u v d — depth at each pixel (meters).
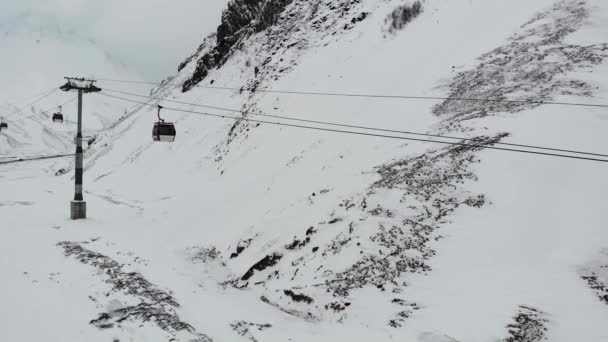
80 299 14.66
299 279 17.03
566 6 34.00
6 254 19.38
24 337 11.72
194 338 12.55
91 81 33.00
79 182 32.56
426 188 19.30
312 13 64.81
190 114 67.94
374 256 16.33
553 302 12.18
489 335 11.30
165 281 17.83
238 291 18.30
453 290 13.66
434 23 42.97
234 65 71.25
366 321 13.28
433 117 27.83
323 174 27.95
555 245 14.57
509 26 35.53
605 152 18.20
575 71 25.06
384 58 42.22
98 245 23.23
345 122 34.84
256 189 32.91
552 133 20.00
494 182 18.36
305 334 13.19
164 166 55.91
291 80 50.41
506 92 25.97
